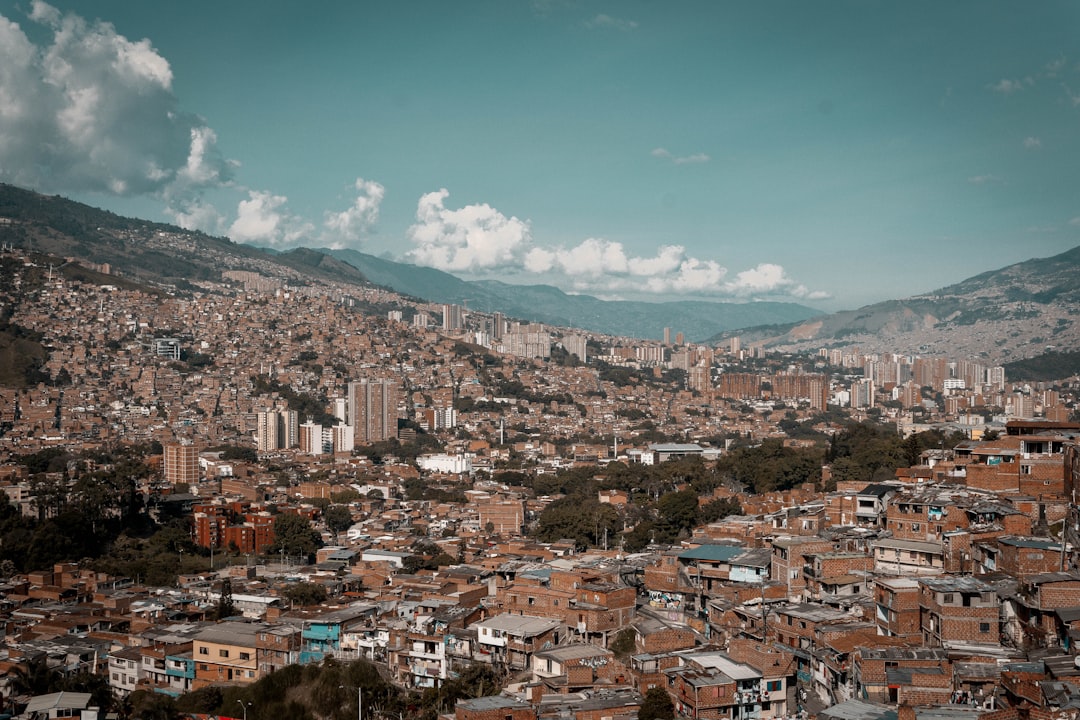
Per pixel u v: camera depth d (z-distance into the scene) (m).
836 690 113.94
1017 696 96.88
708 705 113.81
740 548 168.00
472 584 182.75
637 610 153.25
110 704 144.38
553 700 120.19
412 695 140.75
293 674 147.50
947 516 156.75
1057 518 151.75
